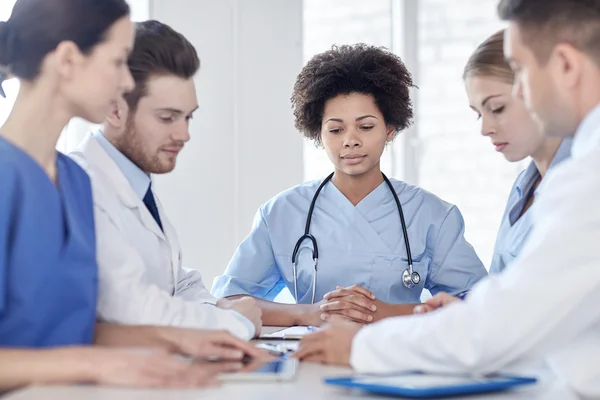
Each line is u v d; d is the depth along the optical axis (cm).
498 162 299
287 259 197
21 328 107
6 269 105
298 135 275
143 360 98
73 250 114
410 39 299
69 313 114
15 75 116
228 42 268
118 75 118
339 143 192
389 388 89
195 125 264
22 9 115
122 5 117
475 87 155
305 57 300
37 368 96
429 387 89
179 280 163
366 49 200
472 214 299
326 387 97
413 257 194
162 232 152
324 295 187
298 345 131
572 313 90
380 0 298
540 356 94
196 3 265
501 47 152
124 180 143
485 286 94
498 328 91
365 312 174
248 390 95
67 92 115
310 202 201
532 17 99
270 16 272
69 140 251
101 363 96
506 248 170
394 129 203
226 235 267
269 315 179
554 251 90
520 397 92
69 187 120
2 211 104
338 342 116
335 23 299
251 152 270
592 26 96
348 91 191
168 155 147
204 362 113
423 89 301
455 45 300
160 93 140
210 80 266
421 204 200
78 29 113
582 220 90
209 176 265
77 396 89
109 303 128
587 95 98
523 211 170
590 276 89
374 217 197
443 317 95
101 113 119
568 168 93
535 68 100
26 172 109
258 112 271
